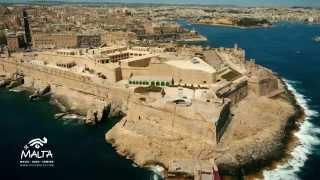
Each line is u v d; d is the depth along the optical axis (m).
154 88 168.50
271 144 130.00
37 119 165.88
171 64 185.88
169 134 133.12
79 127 155.75
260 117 151.88
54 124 159.38
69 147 136.25
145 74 188.50
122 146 133.75
